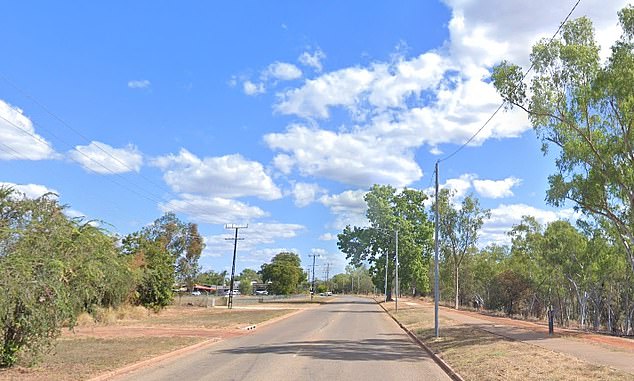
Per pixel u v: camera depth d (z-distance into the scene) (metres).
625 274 51.84
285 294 115.38
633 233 31.12
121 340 22.83
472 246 69.75
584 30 27.20
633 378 12.24
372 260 79.56
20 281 12.27
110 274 17.19
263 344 22.78
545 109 26.88
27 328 13.16
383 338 26.66
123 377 13.54
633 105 25.86
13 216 14.61
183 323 35.41
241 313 50.12
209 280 152.25
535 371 13.66
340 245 81.56
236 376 13.63
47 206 15.31
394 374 14.45
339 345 22.50
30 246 13.62
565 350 18.19
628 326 52.34
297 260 134.12
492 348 19.33
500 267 76.06
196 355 18.70
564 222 54.88
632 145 27.06
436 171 27.03
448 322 35.56
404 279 78.06
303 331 30.25
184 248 78.75
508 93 26.97
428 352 20.81
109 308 36.72
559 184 29.70
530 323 36.94
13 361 13.55
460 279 80.31
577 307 67.62
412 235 78.75
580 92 26.91
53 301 13.30
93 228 16.66
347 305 75.56
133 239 47.31
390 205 80.00
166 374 14.05
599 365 14.33
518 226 63.50
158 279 45.97
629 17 24.77
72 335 25.14
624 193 28.80
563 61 26.58
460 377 13.47
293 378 13.34
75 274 14.75
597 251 51.31
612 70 25.59
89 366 14.62
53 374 13.10
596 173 28.17
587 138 27.55
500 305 67.75
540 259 61.19
